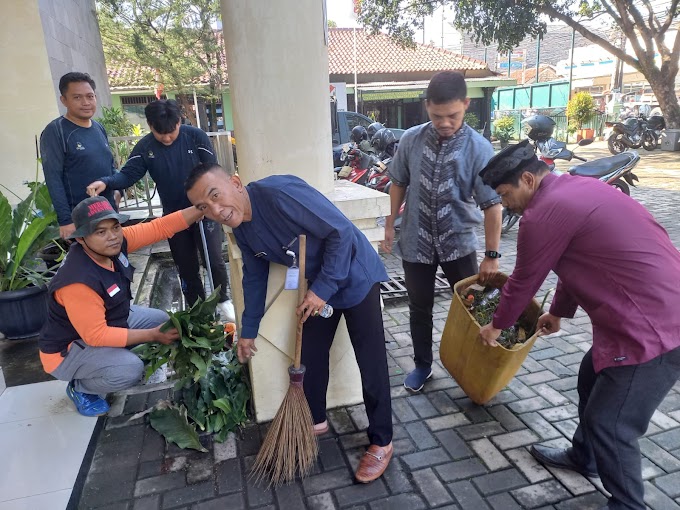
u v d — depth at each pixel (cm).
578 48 3131
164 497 219
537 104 2398
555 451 231
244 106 233
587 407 189
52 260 423
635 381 174
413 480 225
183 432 254
